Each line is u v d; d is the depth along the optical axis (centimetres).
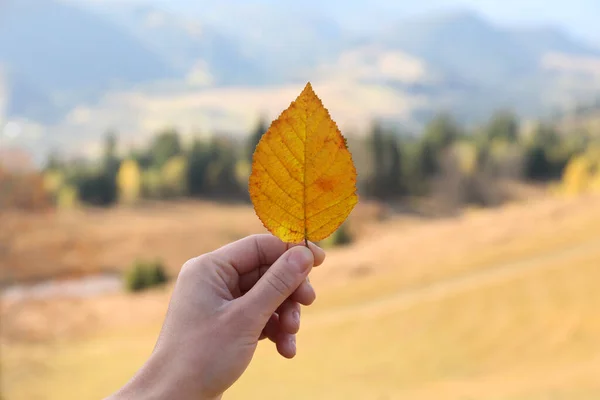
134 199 5366
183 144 6831
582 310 1517
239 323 144
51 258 3441
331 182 122
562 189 5253
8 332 2127
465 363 1362
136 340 1947
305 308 1964
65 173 5606
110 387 1418
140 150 6969
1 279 3159
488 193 5331
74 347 1922
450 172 5356
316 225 124
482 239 2361
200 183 5603
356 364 1426
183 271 163
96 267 3494
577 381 1084
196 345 144
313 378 1351
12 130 19425
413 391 1172
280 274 146
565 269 1772
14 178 3788
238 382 1370
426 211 4869
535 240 2203
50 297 2728
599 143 6575
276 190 122
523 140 6525
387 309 1795
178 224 4494
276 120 121
